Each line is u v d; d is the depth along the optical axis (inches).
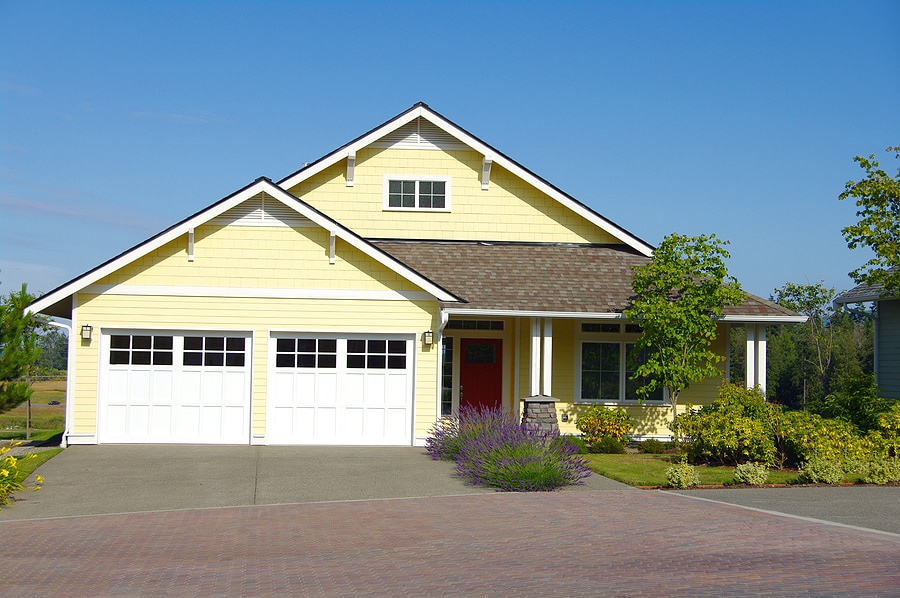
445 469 655.8
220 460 688.4
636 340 879.7
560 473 579.5
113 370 768.9
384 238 927.7
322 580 346.0
